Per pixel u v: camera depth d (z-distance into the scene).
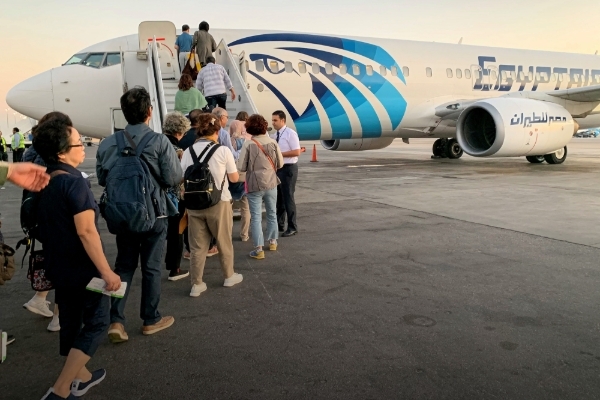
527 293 3.85
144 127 3.08
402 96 13.66
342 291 3.98
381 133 14.16
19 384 2.60
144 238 3.19
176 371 2.71
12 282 4.38
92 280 2.32
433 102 14.25
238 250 5.38
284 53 12.08
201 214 3.87
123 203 2.80
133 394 2.47
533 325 3.24
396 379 2.57
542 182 10.84
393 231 6.11
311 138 13.31
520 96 14.22
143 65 10.46
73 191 2.27
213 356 2.88
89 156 24.31
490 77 15.20
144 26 10.66
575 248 5.18
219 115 5.38
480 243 5.45
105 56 11.11
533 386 2.48
